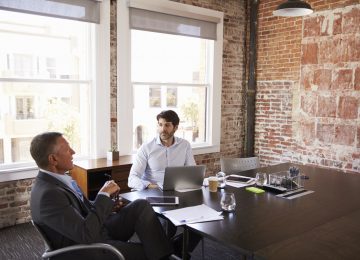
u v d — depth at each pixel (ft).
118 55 13.87
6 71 11.78
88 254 6.25
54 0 11.96
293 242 5.53
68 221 5.89
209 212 6.93
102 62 13.56
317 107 15.58
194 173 8.50
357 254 5.11
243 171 10.78
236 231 5.97
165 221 8.02
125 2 13.83
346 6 14.29
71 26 13.10
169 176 8.30
